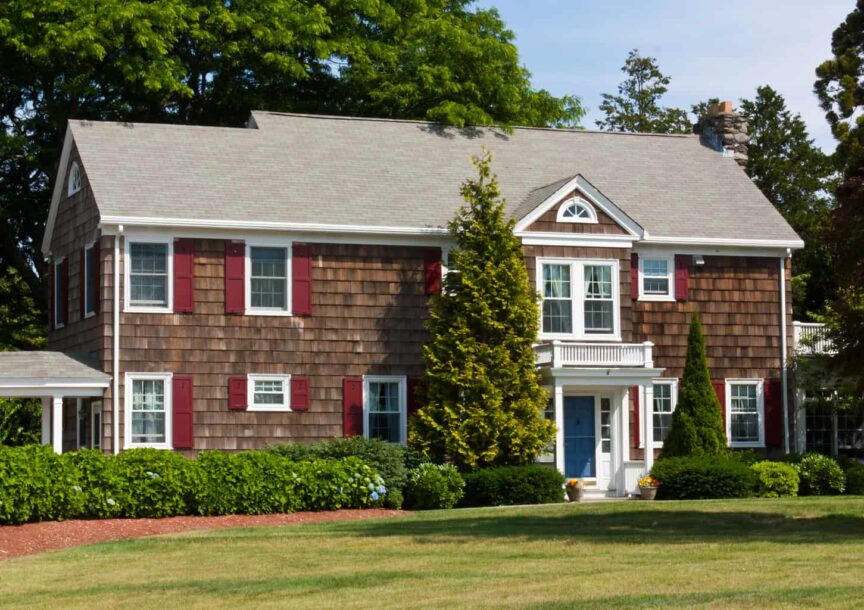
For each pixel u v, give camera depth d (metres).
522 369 33.12
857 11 44.25
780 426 37.41
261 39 43.09
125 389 32.31
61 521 27.08
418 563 20.45
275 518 28.67
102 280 32.50
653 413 36.69
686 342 36.91
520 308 33.03
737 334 37.34
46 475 27.06
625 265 35.34
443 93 43.41
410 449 32.75
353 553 21.98
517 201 36.91
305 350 33.78
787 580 17.41
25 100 44.81
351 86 45.47
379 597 17.28
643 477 33.81
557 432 33.28
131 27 40.38
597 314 35.06
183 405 32.69
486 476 31.70
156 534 26.09
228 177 34.94
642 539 22.95
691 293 37.06
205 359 32.97
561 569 19.23
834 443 38.53
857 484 35.06
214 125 45.97
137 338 32.47
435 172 37.50
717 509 28.39
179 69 41.44
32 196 44.53
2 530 25.84
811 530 23.95
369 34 47.03
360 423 33.97
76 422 35.19
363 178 36.38
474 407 32.47
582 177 35.06
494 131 40.53
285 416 33.50
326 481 30.06
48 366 31.83
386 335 34.41
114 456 28.53
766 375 37.47
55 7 39.91
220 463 29.06
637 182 39.16
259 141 37.03
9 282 46.12
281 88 46.44
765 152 61.81
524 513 28.27
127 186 33.38
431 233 34.59
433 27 44.00
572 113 47.53
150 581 19.50
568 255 34.81
